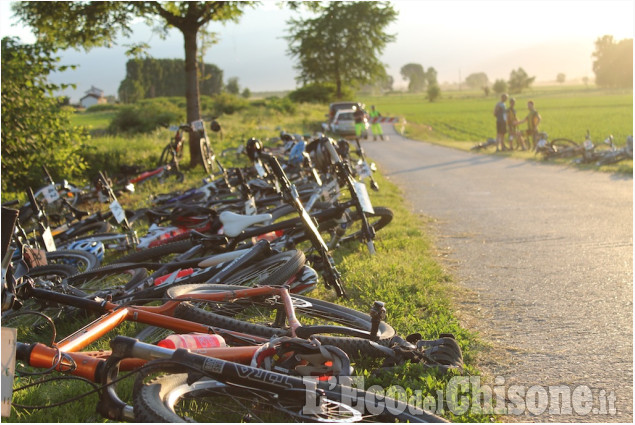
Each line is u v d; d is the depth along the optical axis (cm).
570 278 759
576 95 13938
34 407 386
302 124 4675
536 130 2795
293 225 696
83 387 442
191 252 684
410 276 742
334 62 7694
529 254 895
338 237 872
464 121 7094
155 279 605
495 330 585
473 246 962
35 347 373
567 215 1202
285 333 445
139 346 343
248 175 1298
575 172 1914
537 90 19738
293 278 600
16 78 1591
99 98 15300
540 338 561
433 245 973
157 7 1933
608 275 766
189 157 2180
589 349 531
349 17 7519
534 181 1752
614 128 4541
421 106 12319
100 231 960
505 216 1222
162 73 11231
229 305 527
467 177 1933
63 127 1706
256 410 372
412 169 2261
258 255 603
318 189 983
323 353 362
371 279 721
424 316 614
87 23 1948
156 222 869
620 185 1591
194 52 2027
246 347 388
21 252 684
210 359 333
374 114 4169
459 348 477
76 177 1895
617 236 994
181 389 348
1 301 456
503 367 497
